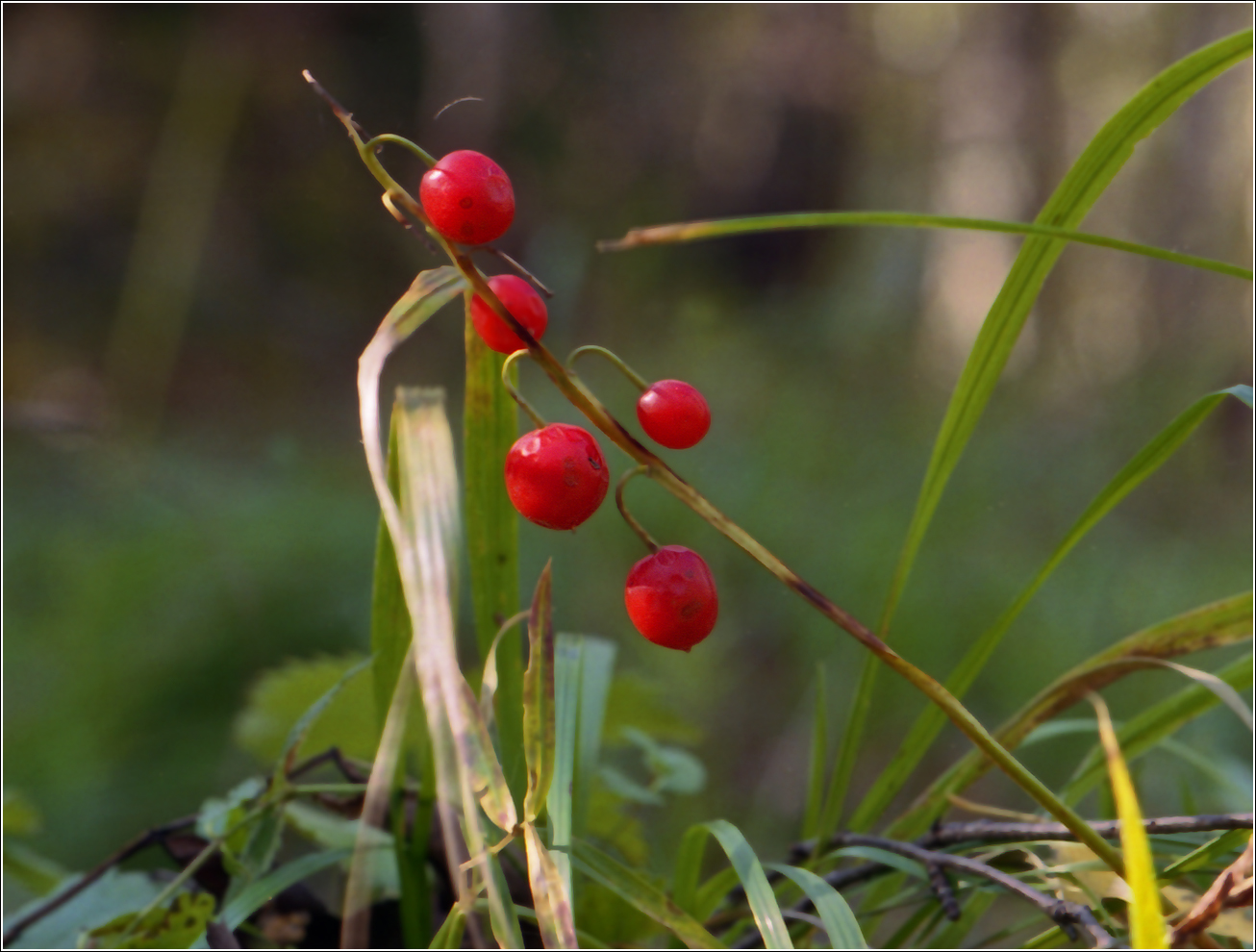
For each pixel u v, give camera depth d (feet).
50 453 3.68
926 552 3.17
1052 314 4.64
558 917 0.77
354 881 0.77
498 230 0.78
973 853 0.93
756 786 2.44
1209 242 4.18
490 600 0.94
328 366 5.16
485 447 0.92
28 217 4.78
